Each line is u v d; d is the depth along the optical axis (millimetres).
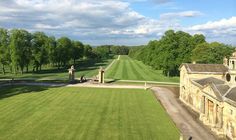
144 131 54000
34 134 50688
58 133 51500
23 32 146375
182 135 48938
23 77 130500
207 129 57938
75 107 71000
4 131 51938
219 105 58188
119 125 57188
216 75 84125
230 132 54062
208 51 147625
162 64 144250
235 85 60156
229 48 151125
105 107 71875
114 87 103188
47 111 66438
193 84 76000
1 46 146000
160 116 65125
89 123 57938
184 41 149875
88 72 157125
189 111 72562
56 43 180125
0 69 182000
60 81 115875
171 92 97500
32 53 153000
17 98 80312
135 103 77500
